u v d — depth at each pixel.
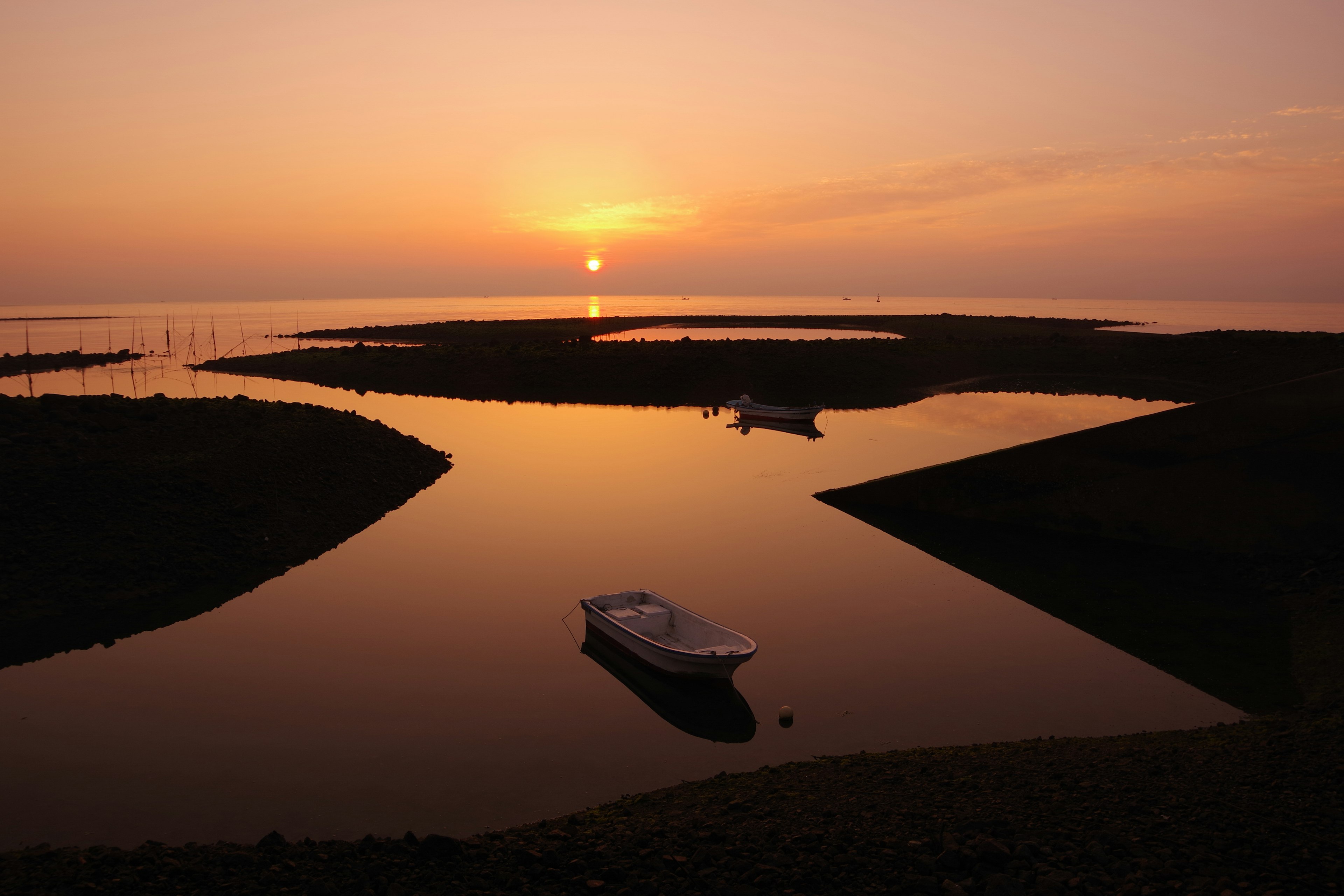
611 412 68.94
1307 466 26.75
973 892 8.46
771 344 94.50
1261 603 23.20
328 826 12.71
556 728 16.39
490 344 102.44
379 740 15.84
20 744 15.60
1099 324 178.12
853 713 16.92
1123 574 26.23
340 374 90.25
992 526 32.59
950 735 15.77
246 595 24.58
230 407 39.84
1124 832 9.71
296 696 17.88
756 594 24.77
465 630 21.94
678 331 165.88
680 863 9.59
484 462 46.03
